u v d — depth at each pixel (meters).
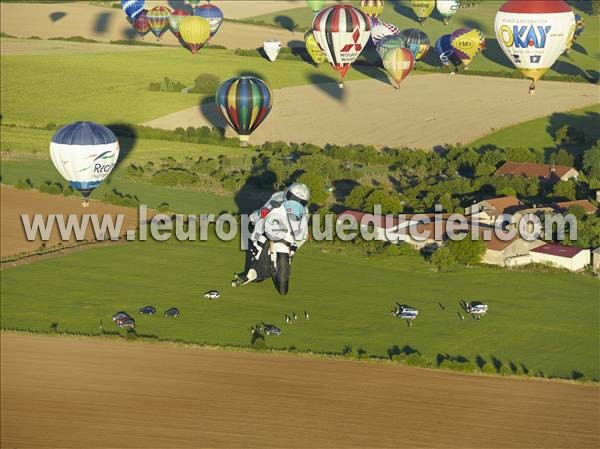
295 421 115.94
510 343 138.62
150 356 131.62
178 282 157.00
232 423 115.31
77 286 155.00
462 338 139.75
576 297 154.00
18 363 128.62
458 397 122.25
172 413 117.00
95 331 139.38
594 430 115.50
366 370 128.88
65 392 121.25
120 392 121.69
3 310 145.75
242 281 155.62
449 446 111.25
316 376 126.94
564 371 130.88
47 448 109.75
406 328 142.38
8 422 114.62
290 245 151.25
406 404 120.31
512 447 111.38
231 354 132.75
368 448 110.69
